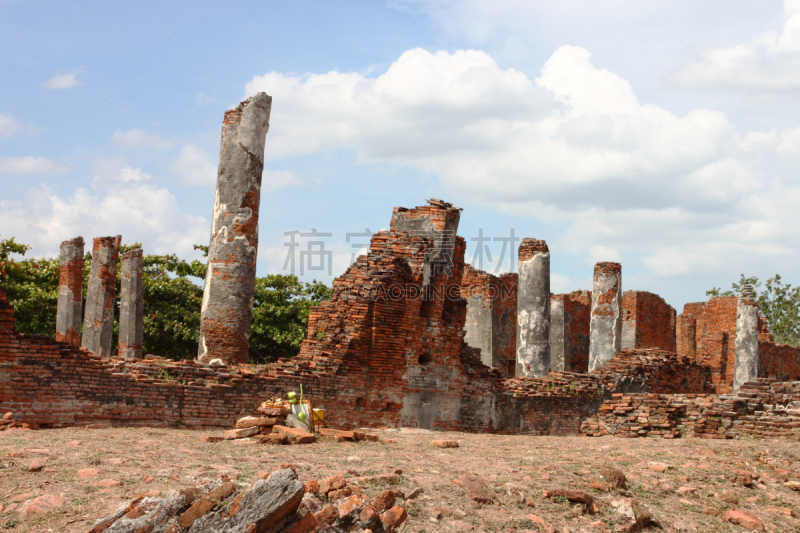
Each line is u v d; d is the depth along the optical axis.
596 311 26.67
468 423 18.41
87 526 6.00
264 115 17.50
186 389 13.36
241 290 16.80
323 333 16.58
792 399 15.29
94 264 24.53
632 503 8.62
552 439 13.97
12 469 7.38
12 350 11.75
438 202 18.45
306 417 11.18
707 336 35.75
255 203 17.23
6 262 27.81
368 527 6.40
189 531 5.61
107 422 12.45
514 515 7.71
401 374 17.17
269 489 5.83
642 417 15.66
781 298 53.97
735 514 9.09
